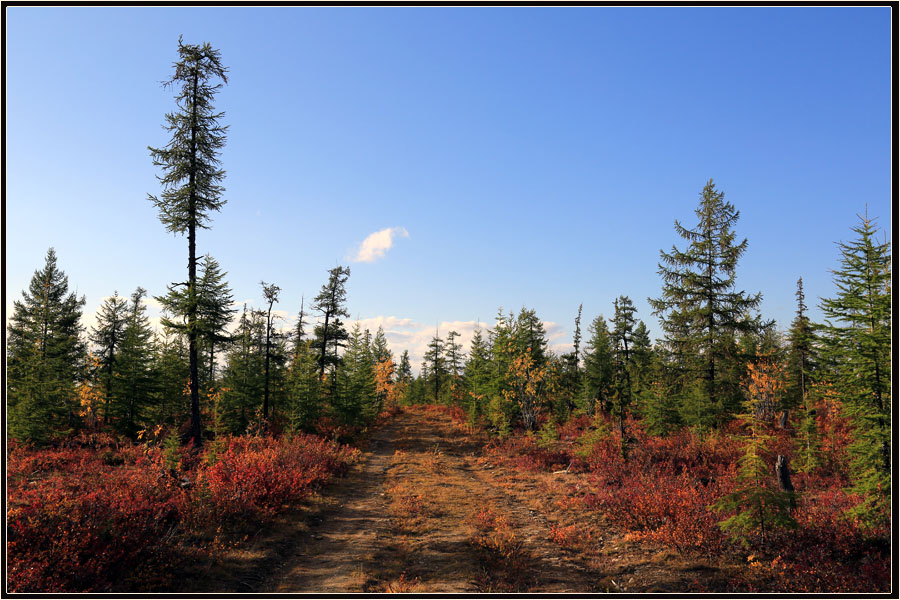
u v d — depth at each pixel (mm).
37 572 6875
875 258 11531
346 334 40688
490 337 40062
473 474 21719
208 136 23641
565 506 14836
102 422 28828
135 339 30859
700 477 16719
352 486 18312
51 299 35469
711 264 26266
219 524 11219
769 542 10047
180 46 23062
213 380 36531
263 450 20484
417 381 80250
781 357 32844
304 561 10148
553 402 35562
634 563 9930
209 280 23375
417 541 11531
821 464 17609
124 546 8391
